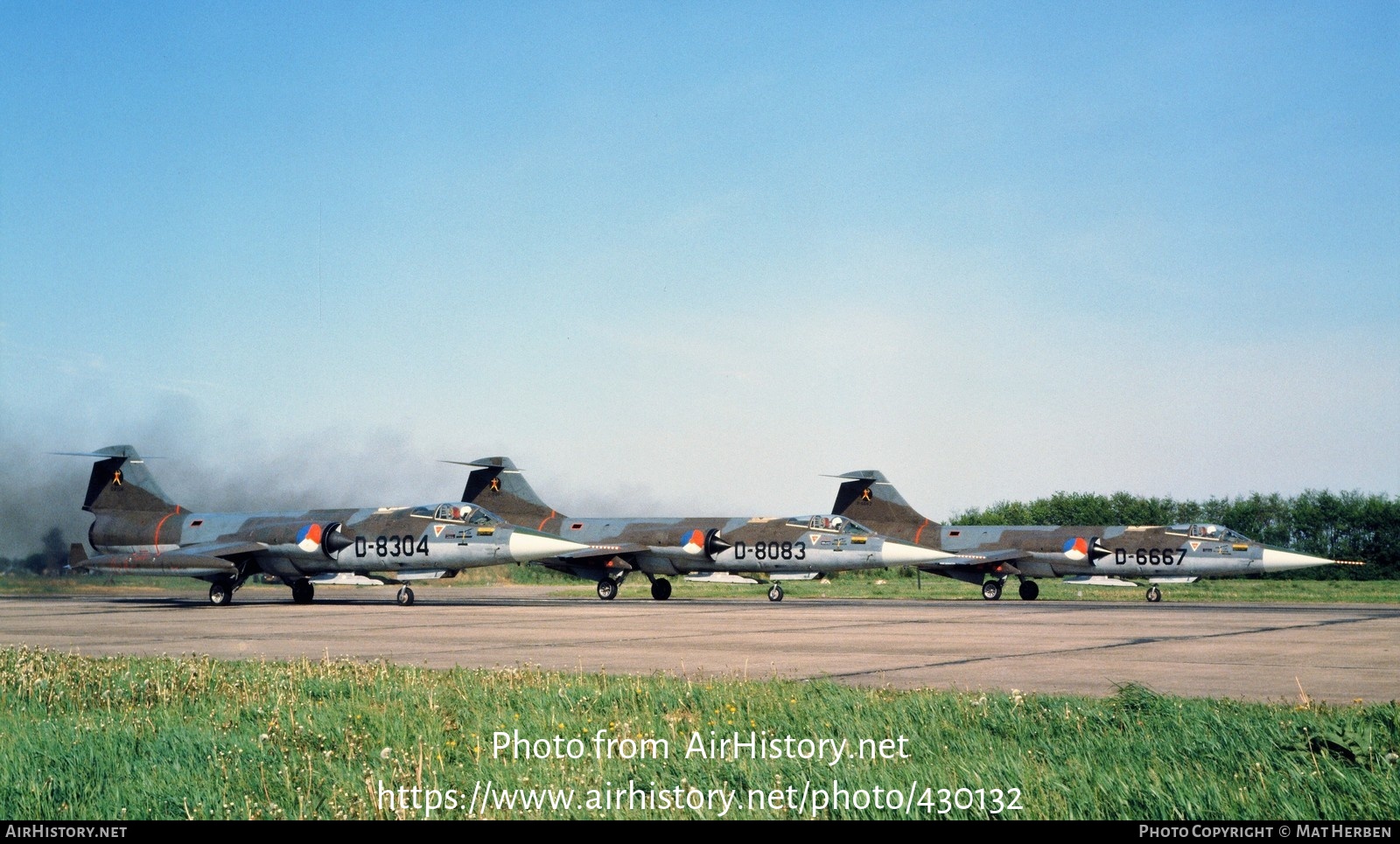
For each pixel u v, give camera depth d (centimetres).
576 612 3550
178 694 1478
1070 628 2697
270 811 865
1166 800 815
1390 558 7275
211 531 4484
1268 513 7988
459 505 4262
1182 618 3069
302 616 3456
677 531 4688
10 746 1088
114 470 4766
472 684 1542
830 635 2506
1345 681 1625
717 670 1822
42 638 2644
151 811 874
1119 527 4656
